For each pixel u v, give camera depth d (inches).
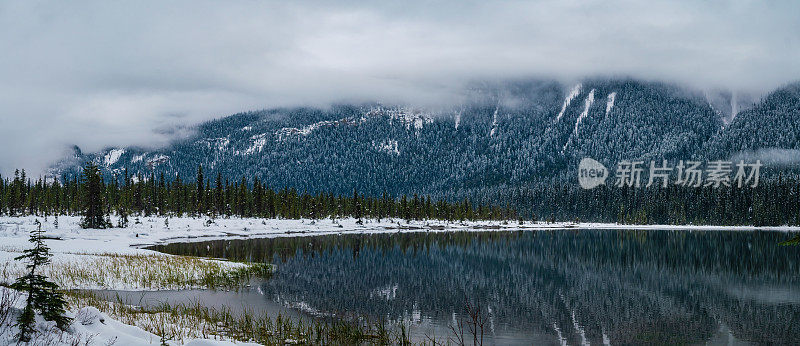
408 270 1736.0
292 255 2143.2
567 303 1193.4
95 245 2038.6
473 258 2228.1
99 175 2989.7
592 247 3029.0
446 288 1354.6
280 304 1013.2
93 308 455.5
